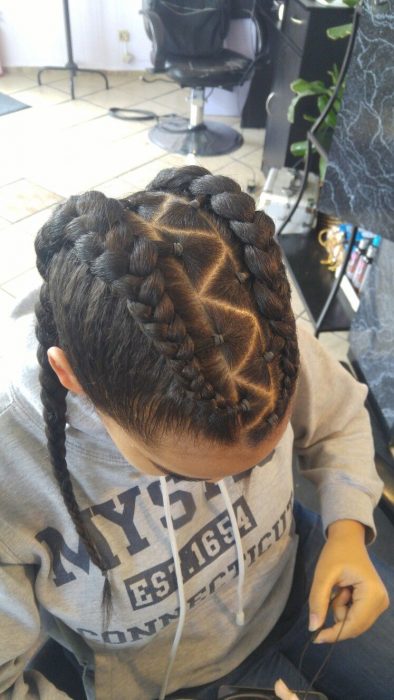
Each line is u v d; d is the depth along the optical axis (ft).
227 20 9.14
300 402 2.42
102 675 2.26
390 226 4.09
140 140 9.76
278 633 2.60
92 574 1.93
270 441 1.39
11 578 1.85
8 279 6.59
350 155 4.20
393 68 3.54
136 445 1.40
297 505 2.90
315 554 2.75
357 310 5.42
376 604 2.29
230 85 9.21
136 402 1.23
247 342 1.20
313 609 2.25
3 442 1.76
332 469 2.56
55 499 1.83
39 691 2.08
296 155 7.72
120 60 11.76
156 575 2.02
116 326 1.15
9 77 11.58
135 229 1.20
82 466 1.87
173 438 1.29
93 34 11.35
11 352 1.88
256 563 2.42
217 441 1.28
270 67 9.72
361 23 3.69
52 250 1.30
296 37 7.29
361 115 3.94
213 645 2.40
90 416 1.70
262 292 1.20
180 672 2.39
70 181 8.49
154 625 2.13
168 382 1.16
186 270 1.17
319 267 6.69
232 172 9.20
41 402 1.68
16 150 9.13
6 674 1.95
